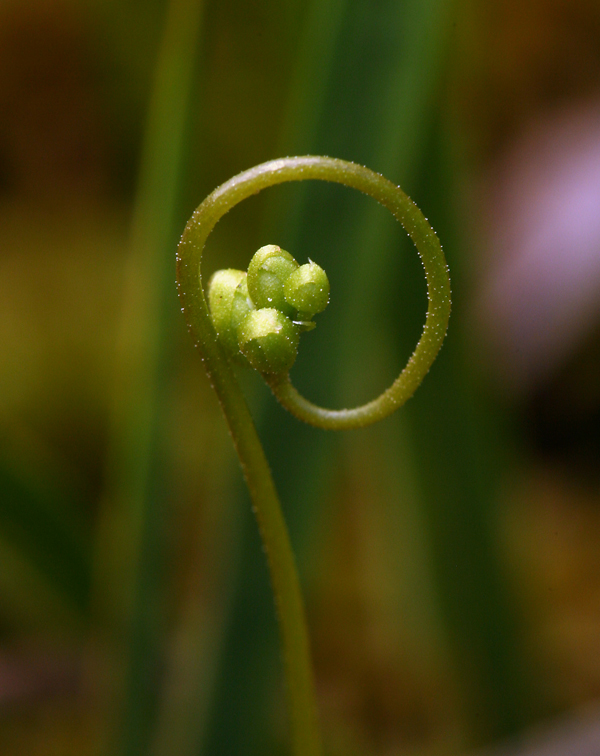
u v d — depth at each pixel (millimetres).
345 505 256
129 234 315
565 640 217
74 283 290
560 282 226
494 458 170
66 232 318
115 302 284
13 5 355
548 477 270
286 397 129
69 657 189
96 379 267
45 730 192
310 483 154
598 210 236
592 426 262
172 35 159
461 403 166
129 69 325
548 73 320
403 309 163
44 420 260
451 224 162
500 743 171
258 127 257
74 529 183
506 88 316
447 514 170
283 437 154
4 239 314
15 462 178
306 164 126
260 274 129
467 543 170
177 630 177
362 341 158
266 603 156
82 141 349
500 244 242
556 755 146
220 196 127
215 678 156
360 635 231
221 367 130
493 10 321
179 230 158
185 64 154
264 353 128
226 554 156
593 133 277
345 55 148
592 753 146
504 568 172
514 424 230
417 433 167
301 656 134
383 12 148
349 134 149
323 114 148
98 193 341
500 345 226
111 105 338
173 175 157
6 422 256
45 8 352
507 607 173
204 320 129
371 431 174
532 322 226
